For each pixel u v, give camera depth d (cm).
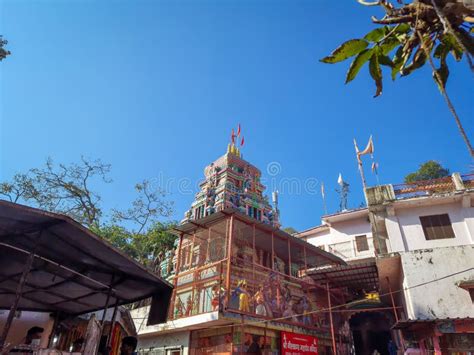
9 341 861
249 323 1338
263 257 1922
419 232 1656
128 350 646
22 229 495
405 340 1520
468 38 396
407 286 1502
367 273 1725
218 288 1497
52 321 927
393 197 1758
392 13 448
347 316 1886
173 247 2714
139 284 694
